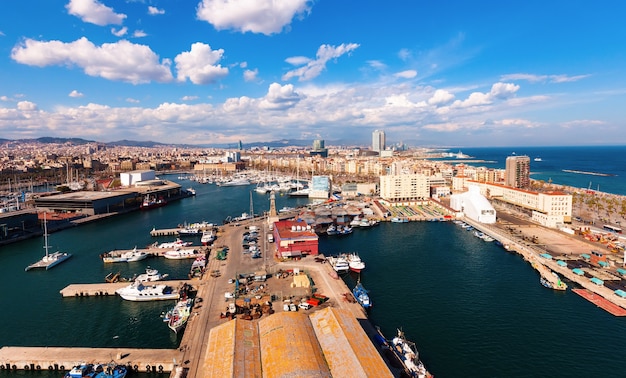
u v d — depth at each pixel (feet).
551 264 467.52
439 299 378.32
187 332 297.12
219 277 424.87
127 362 261.03
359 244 604.49
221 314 322.34
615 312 343.67
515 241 578.66
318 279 416.67
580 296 381.60
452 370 259.60
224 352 230.48
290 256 490.49
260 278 412.57
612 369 260.42
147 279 427.74
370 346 234.79
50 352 278.05
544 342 295.28
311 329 257.55
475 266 483.92
